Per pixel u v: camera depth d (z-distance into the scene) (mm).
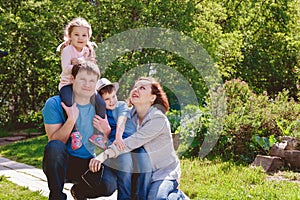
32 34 15539
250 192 6113
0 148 12617
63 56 4211
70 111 3986
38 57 17219
